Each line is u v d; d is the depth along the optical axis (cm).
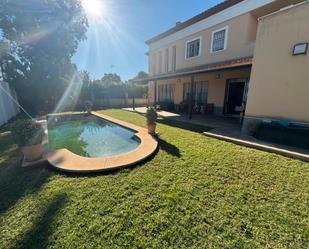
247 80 970
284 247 183
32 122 423
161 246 188
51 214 240
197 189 289
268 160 401
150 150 468
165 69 1594
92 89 2158
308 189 285
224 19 1014
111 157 427
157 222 219
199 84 1273
